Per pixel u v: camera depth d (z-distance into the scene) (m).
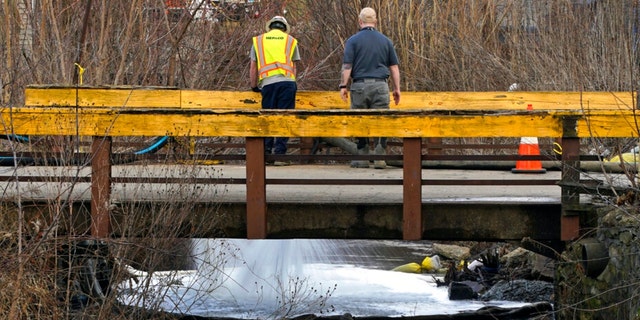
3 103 13.82
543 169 18.27
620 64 25.19
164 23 24.06
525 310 16.19
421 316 15.73
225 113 12.21
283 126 12.20
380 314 16.30
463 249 24.05
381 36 17.12
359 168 18.75
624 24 26.11
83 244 12.70
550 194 14.42
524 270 19.67
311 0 31.12
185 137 12.59
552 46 27.75
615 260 11.64
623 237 11.43
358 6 30.48
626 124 12.12
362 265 22.23
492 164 19.47
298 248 18.98
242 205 12.57
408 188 12.28
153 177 12.66
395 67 17.23
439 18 29.95
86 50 21.84
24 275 10.82
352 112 12.19
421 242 26.56
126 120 12.23
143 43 22.69
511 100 17.88
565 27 27.86
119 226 12.12
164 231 12.07
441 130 12.16
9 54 18.86
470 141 24.86
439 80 29.62
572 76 26.50
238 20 26.83
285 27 17.58
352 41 17.05
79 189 13.75
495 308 16.23
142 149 14.23
